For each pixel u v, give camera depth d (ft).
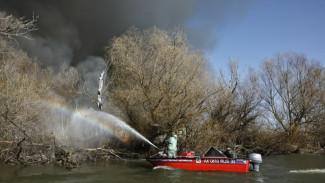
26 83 64.95
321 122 98.68
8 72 63.41
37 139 56.90
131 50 76.33
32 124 56.44
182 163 49.90
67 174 44.50
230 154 52.03
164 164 51.29
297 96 104.37
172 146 52.95
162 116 67.51
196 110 69.72
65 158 53.88
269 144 87.92
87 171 47.70
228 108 77.10
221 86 77.41
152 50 76.38
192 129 70.33
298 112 102.58
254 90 87.76
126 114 74.69
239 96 84.69
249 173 47.06
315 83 107.04
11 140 52.24
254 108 84.23
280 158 78.79
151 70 72.13
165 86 68.18
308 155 88.38
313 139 98.17
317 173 48.52
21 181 39.04
